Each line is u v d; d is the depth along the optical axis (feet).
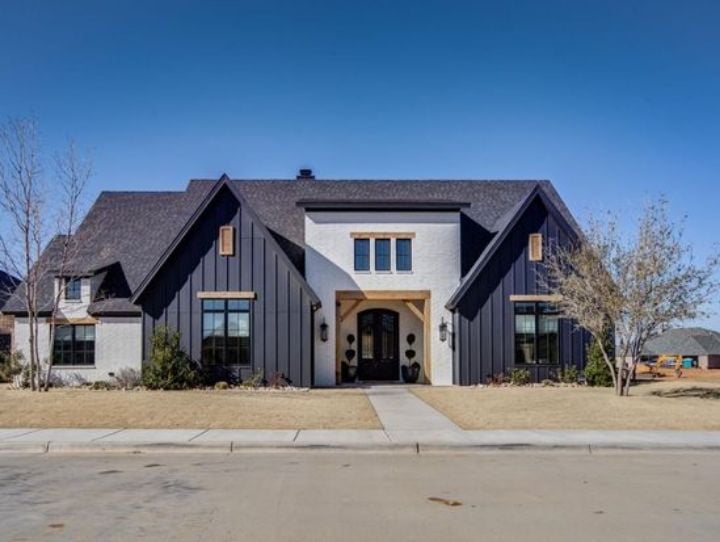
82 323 87.45
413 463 39.09
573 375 84.69
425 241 88.48
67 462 39.47
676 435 47.19
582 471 36.68
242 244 83.30
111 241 95.76
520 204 87.04
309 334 82.43
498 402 63.57
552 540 23.91
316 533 24.73
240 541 23.72
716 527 25.63
